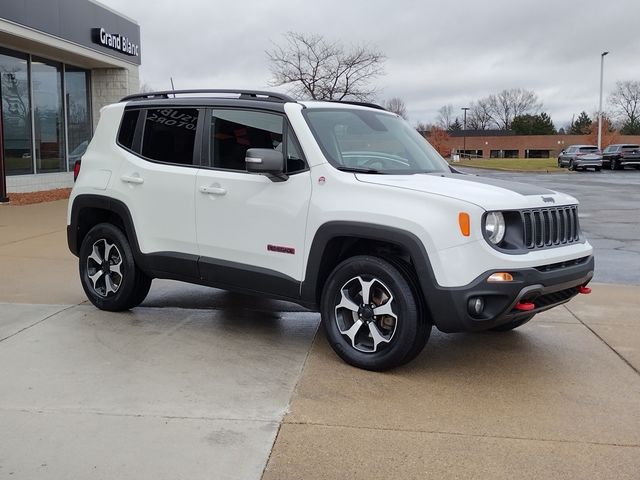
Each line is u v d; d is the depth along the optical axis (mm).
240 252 5055
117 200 5750
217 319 5832
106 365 4574
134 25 21344
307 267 4699
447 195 4191
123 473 3139
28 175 17734
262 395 4090
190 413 3803
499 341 5344
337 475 3150
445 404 4008
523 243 4270
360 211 4387
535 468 3240
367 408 3922
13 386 4172
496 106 118875
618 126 97000
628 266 8719
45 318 5746
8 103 17016
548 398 4133
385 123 5582
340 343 4637
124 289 5785
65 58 18734
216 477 3115
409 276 4320
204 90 5535
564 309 6379
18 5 15188
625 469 3240
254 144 5074
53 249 9320
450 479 3127
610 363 4816
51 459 3260
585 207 16734
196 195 5258
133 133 5824
